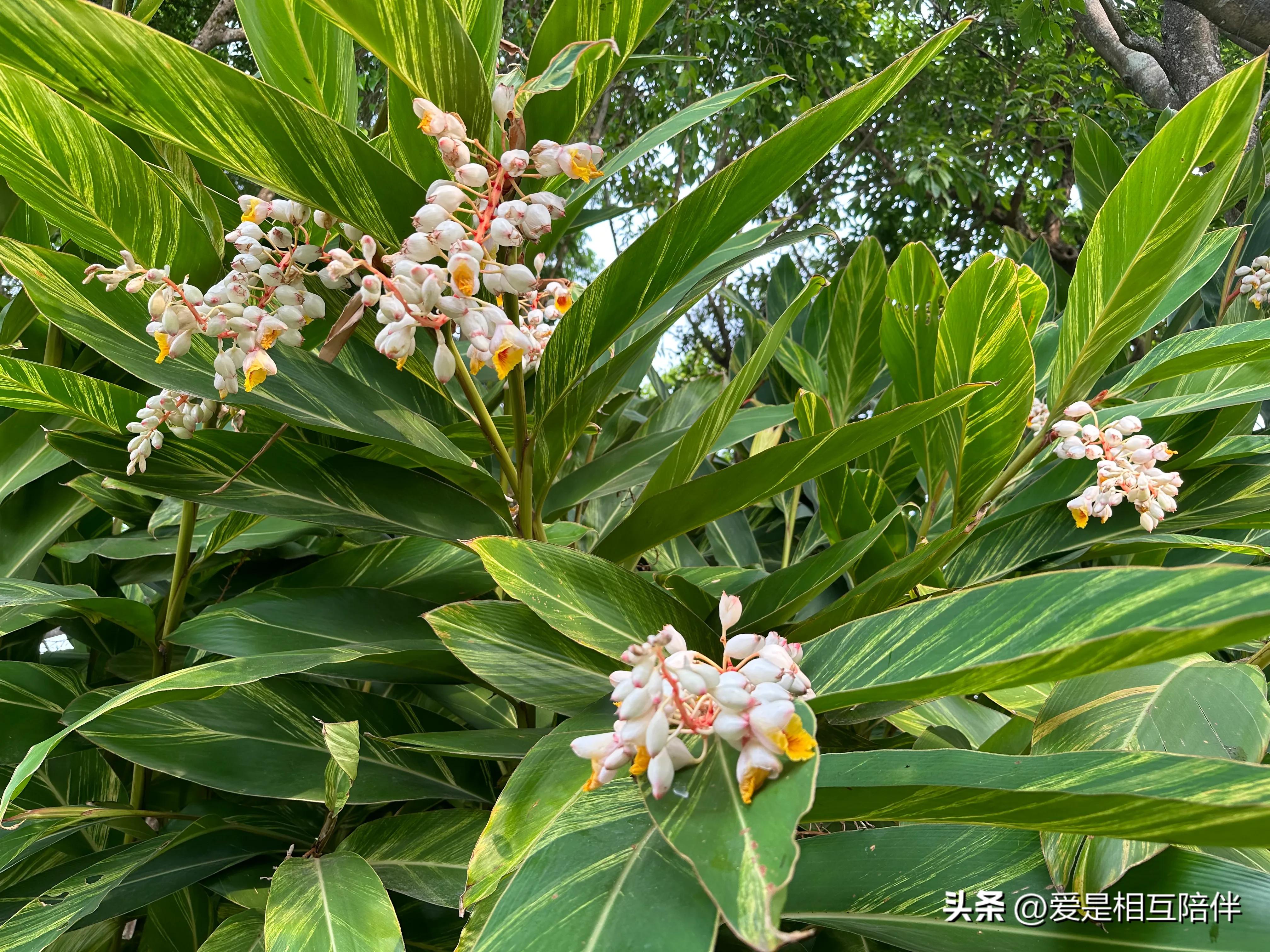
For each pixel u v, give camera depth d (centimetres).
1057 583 54
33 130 69
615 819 64
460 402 105
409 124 80
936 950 66
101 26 58
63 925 74
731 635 86
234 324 71
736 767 52
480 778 94
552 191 83
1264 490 111
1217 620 45
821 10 481
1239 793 53
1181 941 63
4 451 109
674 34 453
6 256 73
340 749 73
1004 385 97
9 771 103
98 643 110
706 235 76
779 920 43
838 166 498
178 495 84
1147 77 287
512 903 58
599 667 77
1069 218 516
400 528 87
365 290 69
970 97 515
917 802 57
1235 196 160
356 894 72
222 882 89
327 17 66
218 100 64
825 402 121
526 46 434
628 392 132
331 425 79
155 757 84
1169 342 115
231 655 85
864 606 82
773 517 187
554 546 76
